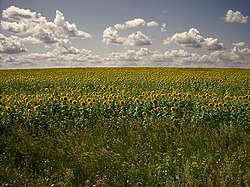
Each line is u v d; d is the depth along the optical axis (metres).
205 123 11.80
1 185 6.91
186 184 6.64
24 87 26.02
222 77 30.39
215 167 7.64
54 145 9.64
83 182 7.16
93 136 10.48
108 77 31.67
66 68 59.22
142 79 28.27
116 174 7.49
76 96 17.53
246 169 7.54
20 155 8.77
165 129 10.81
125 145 9.70
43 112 12.98
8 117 12.14
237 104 13.43
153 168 7.66
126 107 13.81
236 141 9.83
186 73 39.53
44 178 7.37
